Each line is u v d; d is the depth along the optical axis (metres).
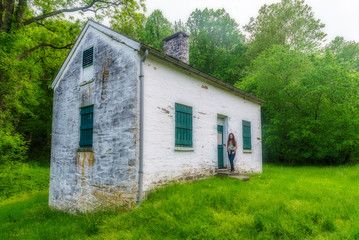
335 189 7.32
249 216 4.92
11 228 6.88
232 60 27.89
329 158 17.62
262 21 26.22
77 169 8.26
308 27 24.16
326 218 4.73
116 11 14.87
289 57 17.89
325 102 15.97
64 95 9.52
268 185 7.86
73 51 9.33
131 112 6.58
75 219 7.07
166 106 7.36
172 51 10.62
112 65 7.43
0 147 13.12
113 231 4.95
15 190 13.38
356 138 15.46
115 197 6.71
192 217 4.85
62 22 16.17
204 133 8.83
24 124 22.48
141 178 6.29
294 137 15.85
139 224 4.99
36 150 24.41
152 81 6.98
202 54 29.02
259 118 13.01
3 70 12.08
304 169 13.77
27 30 15.60
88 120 8.16
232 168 9.48
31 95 15.97
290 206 5.30
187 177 7.84
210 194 5.98
